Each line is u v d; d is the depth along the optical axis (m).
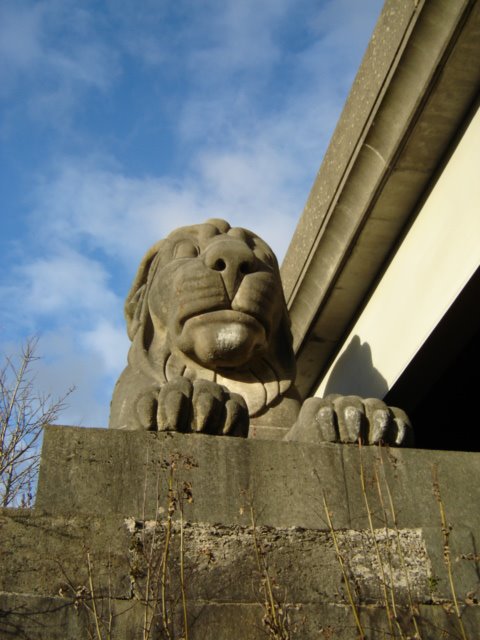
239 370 6.61
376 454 5.51
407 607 4.93
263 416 6.53
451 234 7.26
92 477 5.16
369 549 5.14
